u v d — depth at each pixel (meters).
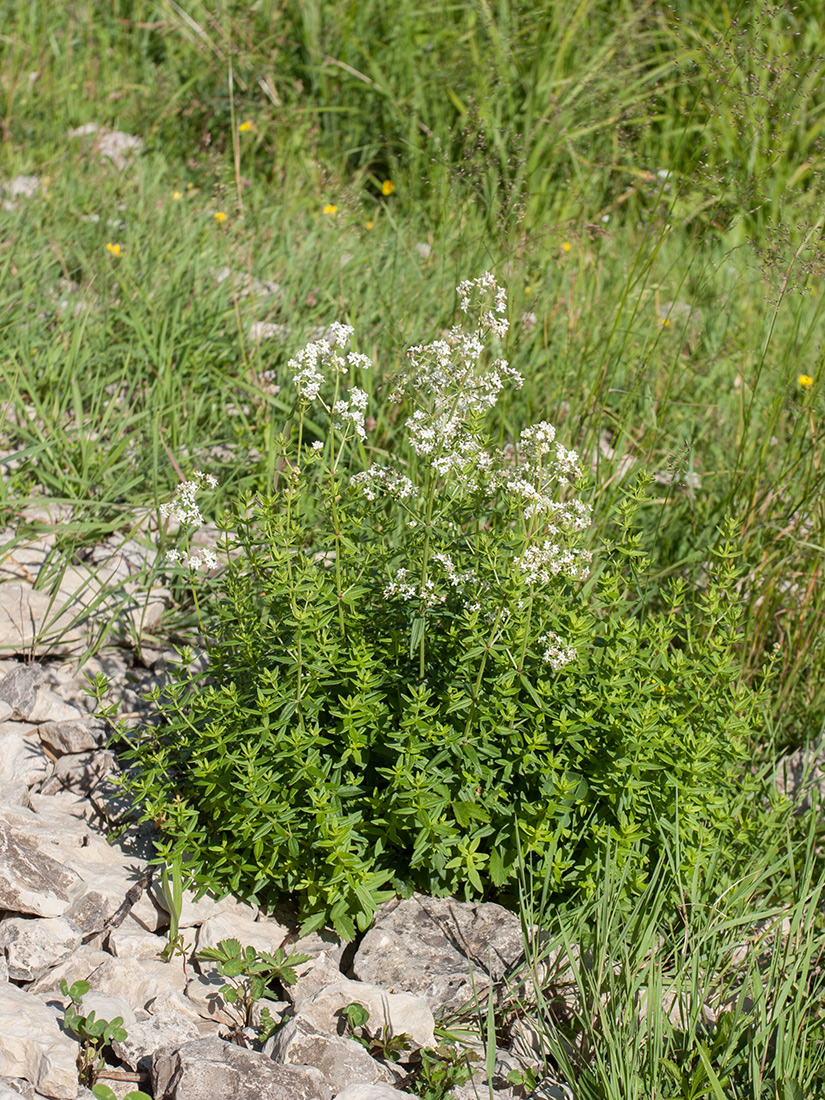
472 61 7.19
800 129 6.37
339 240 6.20
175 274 5.43
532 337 5.25
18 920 2.66
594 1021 2.69
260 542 3.25
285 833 2.78
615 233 6.64
